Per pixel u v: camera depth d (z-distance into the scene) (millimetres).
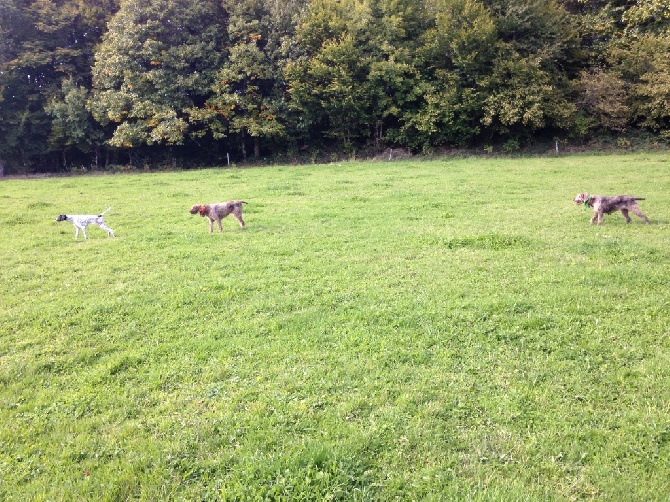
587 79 36562
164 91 33531
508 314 7328
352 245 11734
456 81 36188
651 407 4988
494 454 4406
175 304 8289
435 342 6590
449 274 9258
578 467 4223
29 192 23516
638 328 6703
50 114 36250
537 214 14719
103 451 4695
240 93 36344
